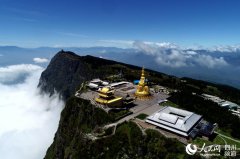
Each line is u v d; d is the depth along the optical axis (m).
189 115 155.50
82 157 148.50
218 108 187.25
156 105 193.88
